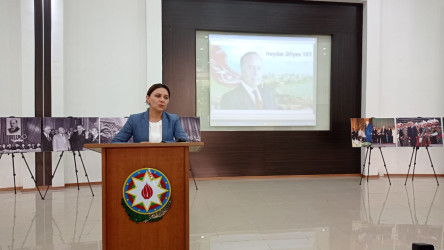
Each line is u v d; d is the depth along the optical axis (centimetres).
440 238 284
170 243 176
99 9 533
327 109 622
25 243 273
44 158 501
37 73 493
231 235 294
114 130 488
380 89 616
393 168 622
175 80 569
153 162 174
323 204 407
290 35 609
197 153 582
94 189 503
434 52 617
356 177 613
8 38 491
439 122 552
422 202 415
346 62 620
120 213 171
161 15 544
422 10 612
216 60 585
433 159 622
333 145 620
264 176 601
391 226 318
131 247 172
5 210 379
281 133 606
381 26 610
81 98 530
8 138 436
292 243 274
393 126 558
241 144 595
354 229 309
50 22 497
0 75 488
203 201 423
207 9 577
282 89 605
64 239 283
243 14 588
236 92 592
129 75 548
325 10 612
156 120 237
